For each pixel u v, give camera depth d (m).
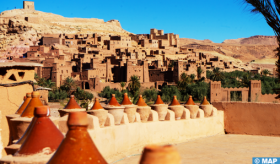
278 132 10.67
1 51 136.50
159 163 2.49
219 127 11.38
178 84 77.38
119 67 103.25
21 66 10.66
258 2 6.64
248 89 66.62
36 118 4.18
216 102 11.89
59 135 4.18
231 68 122.88
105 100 76.88
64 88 83.06
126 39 133.12
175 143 9.55
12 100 8.78
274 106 10.77
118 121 7.94
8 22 150.75
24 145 4.04
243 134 11.29
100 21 199.75
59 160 3.37
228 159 7.83
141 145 8.51
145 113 9.01
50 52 112.19
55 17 181.88
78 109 7.02
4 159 3.94
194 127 10.37
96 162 3.42
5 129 8.08
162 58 128.88
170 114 9.75
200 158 7.94
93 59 100.38
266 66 157.88
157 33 161.50
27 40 141.25
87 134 3.54
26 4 189.88
